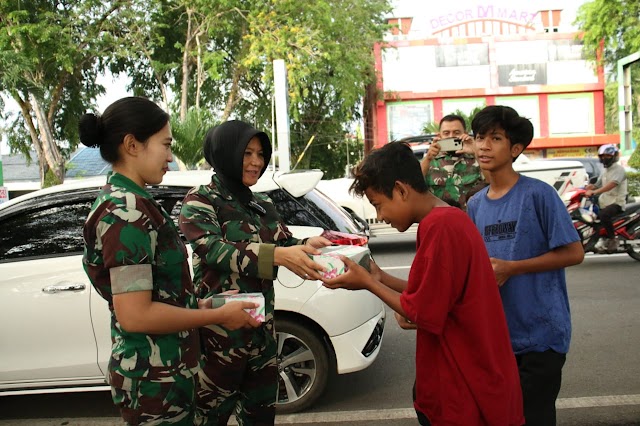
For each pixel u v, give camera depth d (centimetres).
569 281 728
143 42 2117
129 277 180
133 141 194
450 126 453
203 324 194
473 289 189
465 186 451
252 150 252
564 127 3428
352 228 419
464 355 191
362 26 2645
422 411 204
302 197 404
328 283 210
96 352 371
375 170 197
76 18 1945
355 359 371
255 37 2094
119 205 184
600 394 394
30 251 384
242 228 250
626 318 562
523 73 3400
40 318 371
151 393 192
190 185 389
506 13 3575
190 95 2517
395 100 3388
